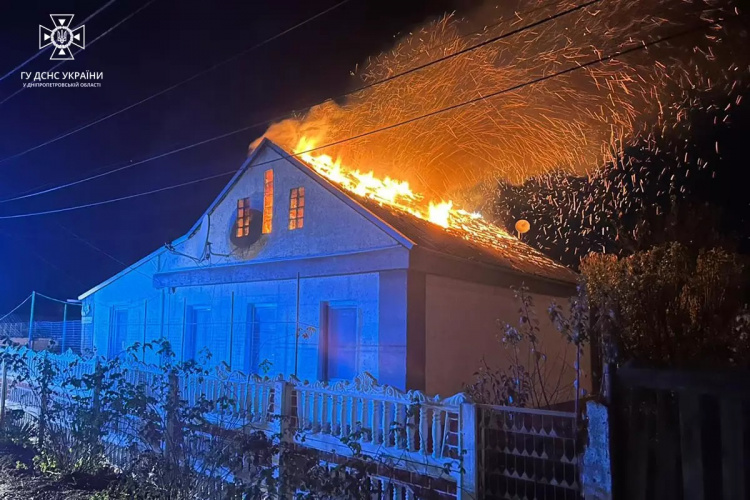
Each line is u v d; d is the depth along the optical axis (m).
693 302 7.18
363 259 9.66
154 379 7.95
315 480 5.28
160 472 6.82
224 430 7.00
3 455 9.19
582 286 6.07
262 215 11.68
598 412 4.18
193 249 13.27
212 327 12.44
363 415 6.11
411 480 5.57
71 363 10.38
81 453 8.24
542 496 4.64
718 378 3.79
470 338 10.40
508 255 12.95
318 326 10.27
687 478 3.82
